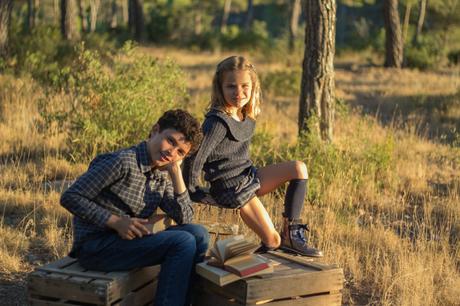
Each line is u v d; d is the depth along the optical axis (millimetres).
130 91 9961
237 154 5293
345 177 9250
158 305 4617
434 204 9164
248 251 4738
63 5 26547
